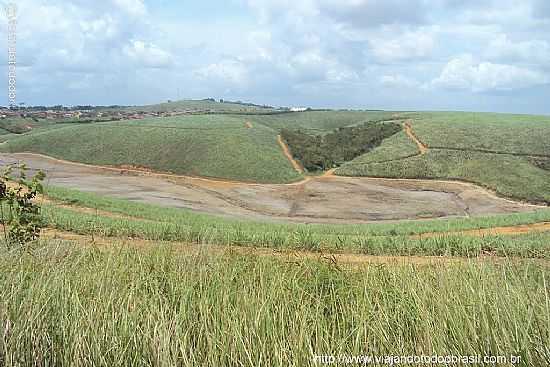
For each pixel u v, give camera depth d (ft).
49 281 15.47
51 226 71.15
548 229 105.19
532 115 399.65
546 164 252.01
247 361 11.28
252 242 70.64
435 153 270.46
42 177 30.99
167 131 329.72
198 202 186.50
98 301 14.11
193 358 11.30
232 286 16.37
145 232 68.44
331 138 323.78
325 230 104.53
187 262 19.90
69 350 12.29
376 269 19.12
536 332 11.50
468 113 422.41
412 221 154.10
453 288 14.53
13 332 12.34
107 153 306.14
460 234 83.15
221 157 277.03
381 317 13.07
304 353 11.36
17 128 443.32
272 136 328.29
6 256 19.15
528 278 16.24
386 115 452.35
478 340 11.46
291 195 215.92
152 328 12.89
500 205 202.80
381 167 256.11
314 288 16.93
